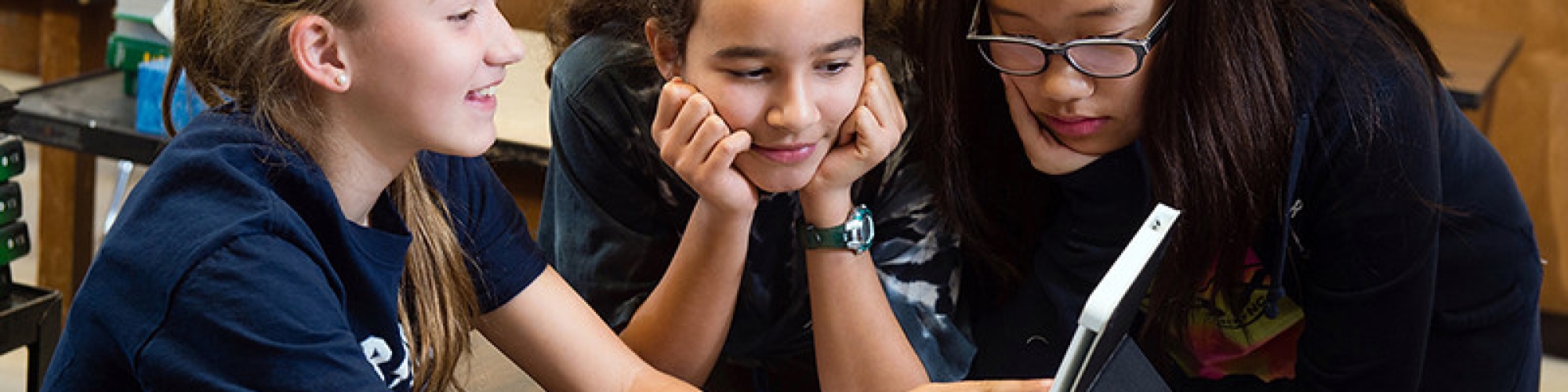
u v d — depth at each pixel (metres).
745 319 1.56
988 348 1.59
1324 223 1.42
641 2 1.43
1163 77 1.35
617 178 1.49
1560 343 3.49
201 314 1.06
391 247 1.23
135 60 2.88
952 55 1.44
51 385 1.15
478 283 1.42
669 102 1.34
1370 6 1.42
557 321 1.46
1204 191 1.38
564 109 1.49
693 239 1.46
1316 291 1.48
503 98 2.48
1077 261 1.49
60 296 1.97
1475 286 1.56
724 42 1.29
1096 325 1.02
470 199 1.41
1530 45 3.32
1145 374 1.26
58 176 3.30
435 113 1.16
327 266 1.14
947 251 1.54
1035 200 1.55
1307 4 1.38
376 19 1.12
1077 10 1.29
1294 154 1.36
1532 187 3.42
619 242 1.53
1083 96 1.35
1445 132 1.48
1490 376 1.61
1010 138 1.50
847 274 1.47
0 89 1.92
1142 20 1.31
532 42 2.76
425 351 1.34
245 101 1.18
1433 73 1.44
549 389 1.48
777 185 1.37
